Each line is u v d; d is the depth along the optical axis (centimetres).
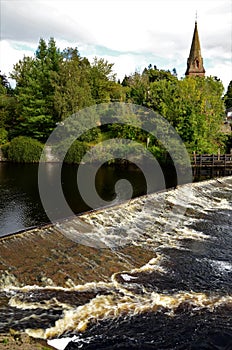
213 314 1102
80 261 1336
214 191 2984
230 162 4338
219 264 1490
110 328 1001
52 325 973
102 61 6203
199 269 1427
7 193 2744
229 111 7962
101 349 920
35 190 2881
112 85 6044
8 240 1341
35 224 1962
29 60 5531
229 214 2319
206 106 5038
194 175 3803
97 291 1170
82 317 1027
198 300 1180
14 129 5366
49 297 1098
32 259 1272
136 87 5331
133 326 1017
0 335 888
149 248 1614
